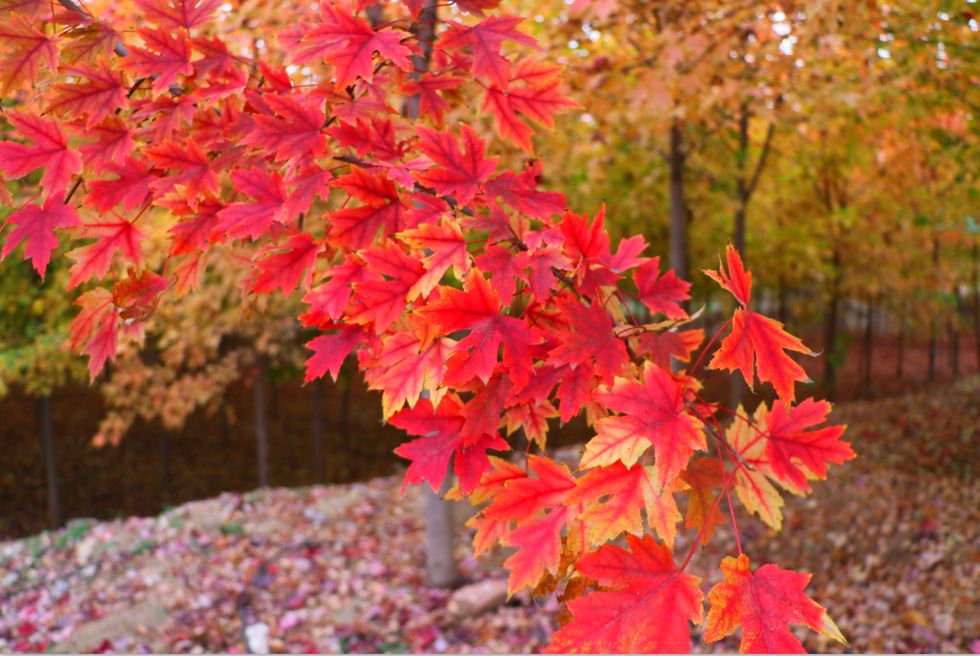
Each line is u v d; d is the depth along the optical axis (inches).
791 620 34.7
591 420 52.0
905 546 272.5
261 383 486.6
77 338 55.9
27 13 50.9
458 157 47.4
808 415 45.9
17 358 333.7
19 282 342.0
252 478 688.4
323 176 49.2
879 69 232.1
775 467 46.0
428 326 43.5
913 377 829.8
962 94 232.1
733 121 265.3
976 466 342.6
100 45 52.7
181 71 52.8
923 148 287.4
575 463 241.3
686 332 47.9
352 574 259.3
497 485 48.7
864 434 402.3
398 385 45.3
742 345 39.1
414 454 45.0
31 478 635.5
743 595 35.5
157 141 52.5
